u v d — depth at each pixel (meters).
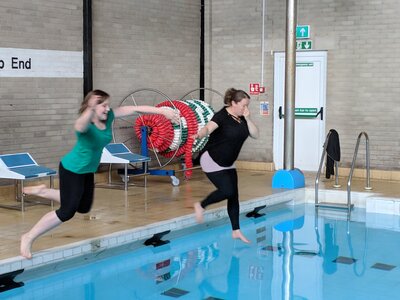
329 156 9.51
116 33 10.16
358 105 10.59
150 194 8.82
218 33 11.80
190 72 11.77
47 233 6.39
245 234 7.47
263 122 11.52
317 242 7.09
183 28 11.54
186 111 9.95
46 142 9.09
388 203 8.58
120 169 9.86
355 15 10.48
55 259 5.72
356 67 10.55
